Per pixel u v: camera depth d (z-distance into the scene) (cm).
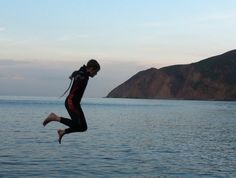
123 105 15725
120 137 3578
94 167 1919
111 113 8962
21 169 1809
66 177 1677
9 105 12812
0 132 3691
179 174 1816
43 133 3734
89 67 933
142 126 5266
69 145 2812
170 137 3741
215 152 2672
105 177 1702
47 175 1700
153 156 2362
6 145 2688
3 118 6000
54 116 924
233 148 2944
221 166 2066
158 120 6788
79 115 924
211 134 4231
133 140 3334
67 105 923
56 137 3372
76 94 924
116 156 2312
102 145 2877
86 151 2502
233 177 1783
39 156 2214
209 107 15050
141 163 2075
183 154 2508
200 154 2539
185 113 9900
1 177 1630
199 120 7050
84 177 1688
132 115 8350
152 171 1864
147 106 14975
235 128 5212
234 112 10762
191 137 3812
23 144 2781
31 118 6156
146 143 3116
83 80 923
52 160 2088
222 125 5806
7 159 2073
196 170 1927
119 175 1750
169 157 2341
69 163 2009
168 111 10900
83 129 929
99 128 4669
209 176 1792
